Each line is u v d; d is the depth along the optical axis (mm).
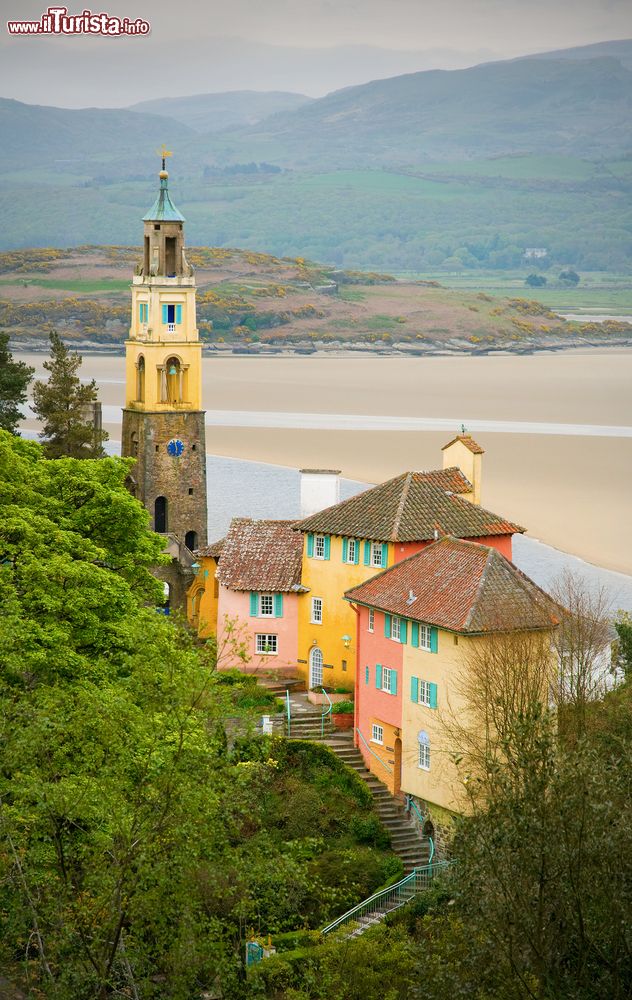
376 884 90750
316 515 119625
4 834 61688
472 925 62594
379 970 72938
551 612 98250
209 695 70125
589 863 61188
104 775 62594
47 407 158250
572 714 87688
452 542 104500
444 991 62719
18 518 86750
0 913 62594
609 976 62031
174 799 61844
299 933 79375
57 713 66188
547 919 62156
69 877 62594
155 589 98125
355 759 104062
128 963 61844
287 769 100750
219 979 64438
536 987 61500
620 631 106062
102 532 97500
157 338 154250
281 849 84688
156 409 155125
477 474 126438
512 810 62281
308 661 118875
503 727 79750
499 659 91438
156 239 154125
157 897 61062
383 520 115688
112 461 100125
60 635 79125
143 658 74688
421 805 98375
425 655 98250
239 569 120625
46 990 60156
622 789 64188
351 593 105312
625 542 191750
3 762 62125
